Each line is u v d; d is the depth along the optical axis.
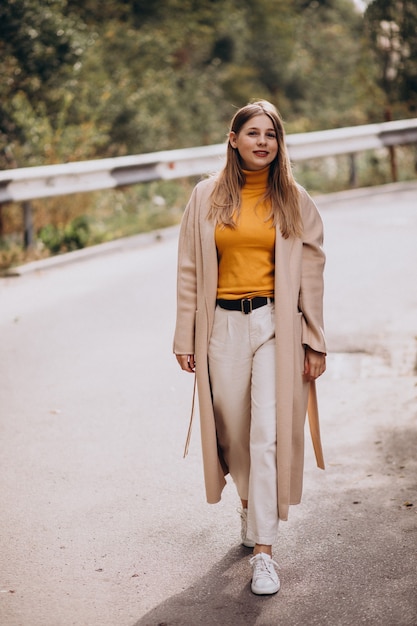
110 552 4.60
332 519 4.87
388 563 4.38
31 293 10.26
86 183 13.16
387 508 4.97
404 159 19.94
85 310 9.44
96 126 17.47
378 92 19.02
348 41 36.78
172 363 7.73
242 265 4.21
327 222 13.77
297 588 4.19
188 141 23.58
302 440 4.34
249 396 4.33
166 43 22.89
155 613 4.02
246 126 4.16
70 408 6.75
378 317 8.80
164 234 13.44
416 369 7.33
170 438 6.15
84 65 17.36
